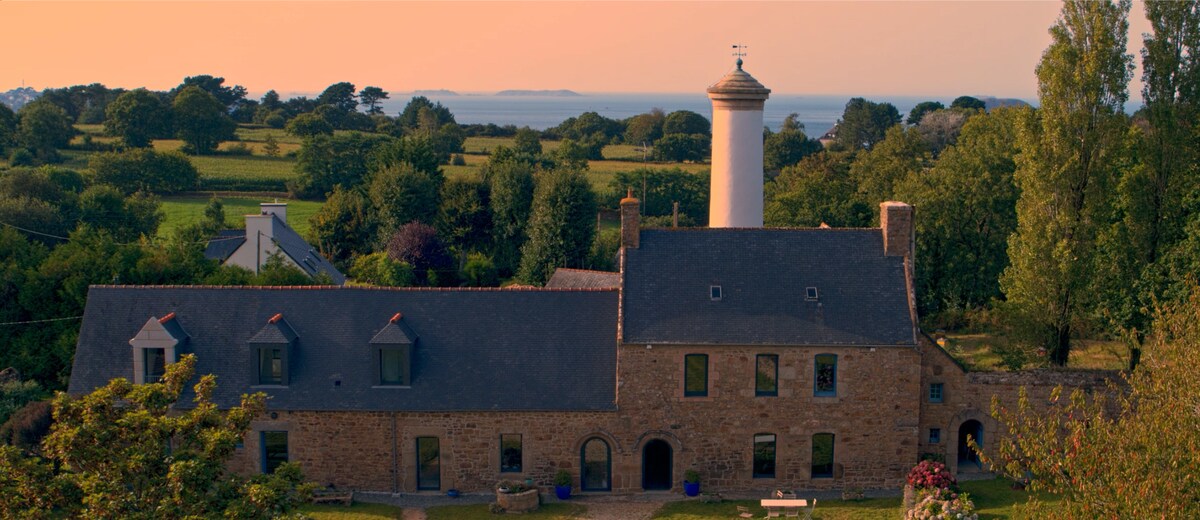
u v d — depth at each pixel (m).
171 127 149.00
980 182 65.06
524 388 36.56
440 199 96.75
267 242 67.19
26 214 77.00
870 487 36.97
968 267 65.81
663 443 36.91
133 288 38.75
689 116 194.12
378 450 36.47
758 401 36.41
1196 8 41.62
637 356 36.06
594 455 36.88
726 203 49.38
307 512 34.78
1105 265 41.84
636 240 38.81
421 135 143.00
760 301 37.16
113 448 24.56
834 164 99.38
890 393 36.47
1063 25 42.31
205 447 25.05
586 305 38.72
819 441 36.91
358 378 36.72
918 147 93.50
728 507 35.53
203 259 55.22
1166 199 41.72
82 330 38.12
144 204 92.38
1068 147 41.19
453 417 36.25
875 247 38.72
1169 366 25.80
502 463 36.75
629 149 180.75
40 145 134.62
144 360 36.66
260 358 36.81
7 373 43.53
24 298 46.75
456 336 37.78
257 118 199.00
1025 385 37.47
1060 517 23.69
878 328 36.44
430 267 84.69
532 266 86.38
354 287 39.19
